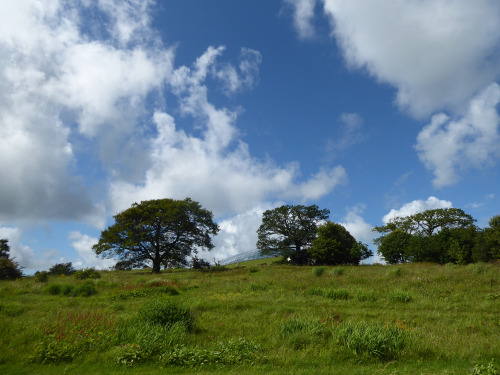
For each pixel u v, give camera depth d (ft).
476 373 17.53
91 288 59.36
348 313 35.94
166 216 147.33
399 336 23.53
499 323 30.37
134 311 40.14
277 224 202.59
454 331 27.84
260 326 30.58
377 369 19.40
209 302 44.39
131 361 20.85
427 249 131.03
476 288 47.14
